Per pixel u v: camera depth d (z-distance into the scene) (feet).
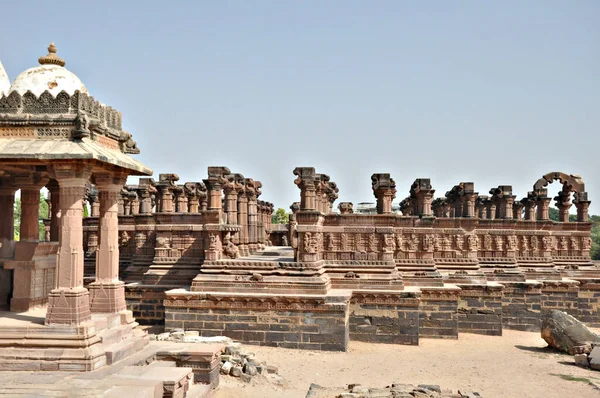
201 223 90.99
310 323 74.90
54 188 57.77
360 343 80.79
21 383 39.06
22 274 51.16
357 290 82.84
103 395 36.81
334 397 50.24
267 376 58.54
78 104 46.78
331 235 86.33
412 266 92.53
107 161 45.83
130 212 123.65
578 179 128.98
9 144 45.62
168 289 87.92
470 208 103.04
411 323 81.61
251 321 75.92
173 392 41.34
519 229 118.62
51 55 51.55
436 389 52.80
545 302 114.62
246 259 86.17
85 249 106.11
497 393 57.26
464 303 98.02
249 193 105.70
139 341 50.65
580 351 77.20
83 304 45.06
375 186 88.22
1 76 54.39
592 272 123.75
